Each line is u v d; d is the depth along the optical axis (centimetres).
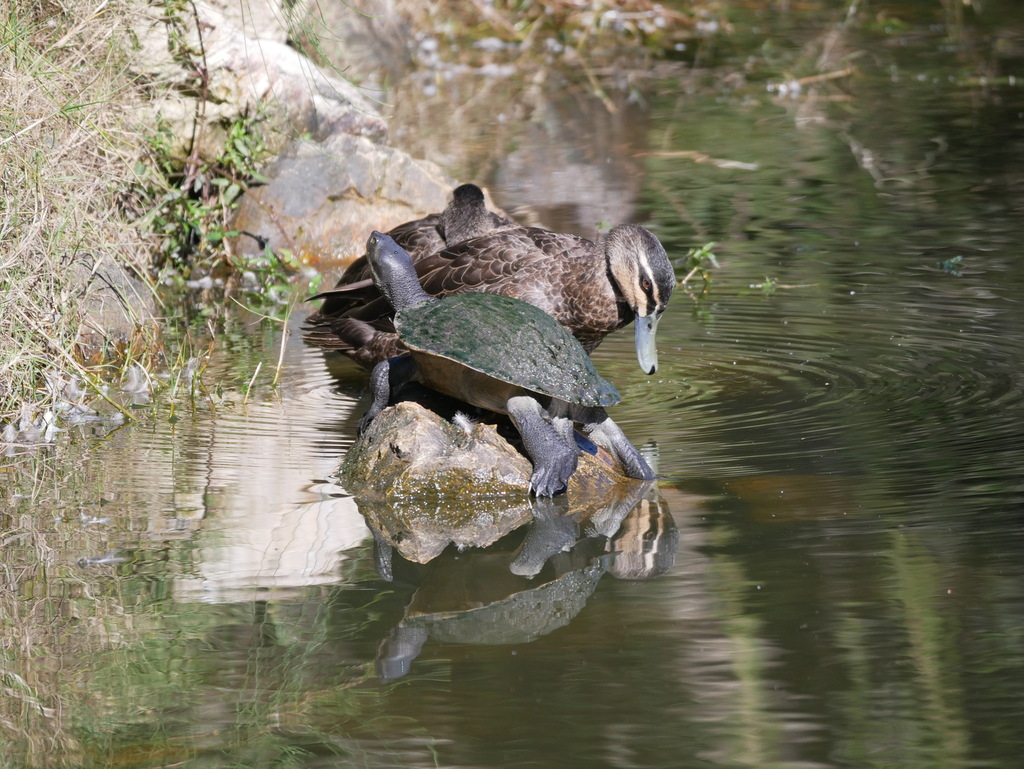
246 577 768
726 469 941
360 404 1166
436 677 636
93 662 656
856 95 2784
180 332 1435
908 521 816
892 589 716
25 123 1216
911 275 1540
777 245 1720
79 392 1158
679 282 1564
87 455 1011
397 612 715
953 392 1103
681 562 773
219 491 927
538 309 1044
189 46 1778
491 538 841
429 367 1016
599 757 563
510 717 595
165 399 1172
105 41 1436
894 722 581
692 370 1223
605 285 1130
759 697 609
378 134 2075
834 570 746
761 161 2234
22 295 1133
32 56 1281
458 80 3114
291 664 652
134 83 1616
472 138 2489
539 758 562
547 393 945
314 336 1284
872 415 1053
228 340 1405
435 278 1232
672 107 2748
